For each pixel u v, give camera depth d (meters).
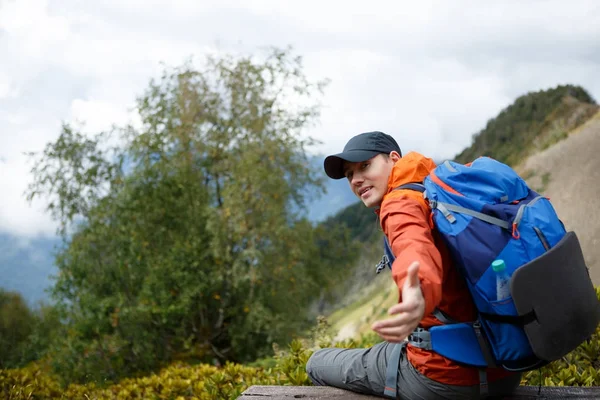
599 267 14.78
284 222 13.07
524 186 1.95
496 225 1.81
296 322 13.27
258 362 7.34
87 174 12.62
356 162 2.30
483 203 1.84
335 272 14.56
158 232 13.02
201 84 13.70
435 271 1.67
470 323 1.96
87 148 12.76
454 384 2.04
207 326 12.85
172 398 4.77
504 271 1.77
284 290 13.23
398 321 1.54
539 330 1.76
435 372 2.04
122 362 11.91
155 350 12.41
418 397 2.12
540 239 1.79
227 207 12.55
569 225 18.75
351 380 2.38
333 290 14.83
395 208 1.92
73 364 11.16
